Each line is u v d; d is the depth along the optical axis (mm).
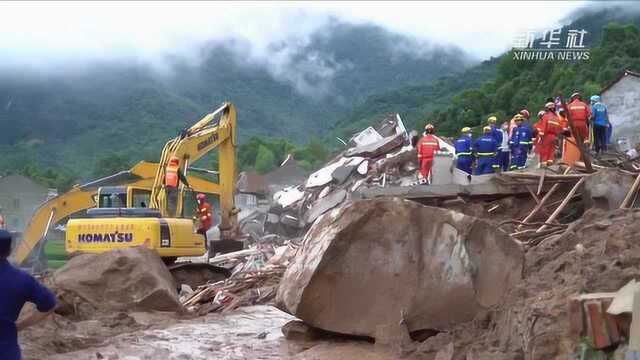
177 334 12109
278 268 18156
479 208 16109
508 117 71250
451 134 75312
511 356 7812
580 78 69312
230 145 23562
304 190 35156
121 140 160000
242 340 11445
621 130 45562
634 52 70812
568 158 17141
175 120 171250
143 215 18234
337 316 10180
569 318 6992
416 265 10039
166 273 15273
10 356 6316
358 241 10195
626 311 6500
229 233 23500
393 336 9789
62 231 23844
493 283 9914
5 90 192375
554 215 14125
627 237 8578
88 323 12938
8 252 6438
